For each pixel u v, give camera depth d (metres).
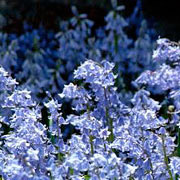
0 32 13.68
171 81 7.43
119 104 7.08
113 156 5.04
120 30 12.36
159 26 15.88
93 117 6.04
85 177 6.21
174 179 6.11
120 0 16.50
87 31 12.88
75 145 5.70
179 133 7.22
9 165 5.25
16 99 6.11
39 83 11.03
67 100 10.60
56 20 15.04
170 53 7.23
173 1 17.53
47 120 10.08
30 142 5.70
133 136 6.25
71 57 12.27
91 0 20.41
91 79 6.24
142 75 7.49
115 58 12.20
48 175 5.57
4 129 9.00
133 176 6.00
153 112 6.11
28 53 11.78
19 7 18.78
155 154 6.14
